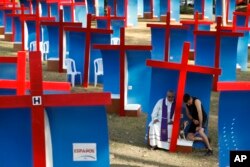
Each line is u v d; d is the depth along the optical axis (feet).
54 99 17.06
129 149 28.48
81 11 78.59
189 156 27.43
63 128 17.85
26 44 59.41
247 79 48.44
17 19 61.31
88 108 17.70
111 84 36.63
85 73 44.47
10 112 17.70
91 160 18.12
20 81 21.27
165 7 95.81
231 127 21.21
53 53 51.47
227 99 20.97
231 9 96.22
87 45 44.09
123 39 35.04
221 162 21.42
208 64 42.88
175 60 47.96
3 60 25.11
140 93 36.35
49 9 74.79
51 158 17.93
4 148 17.98
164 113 28.17
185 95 27.66
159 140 28.32
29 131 17.90
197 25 56.39
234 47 42.65
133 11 89.56
